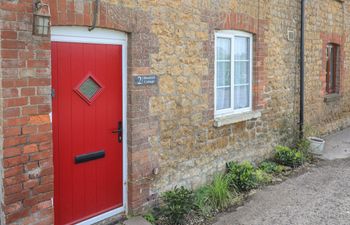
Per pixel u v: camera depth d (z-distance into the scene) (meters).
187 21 5.19
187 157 5.39
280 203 5.30
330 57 10.30
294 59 8.01
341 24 10.33
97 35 4.16
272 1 7.07
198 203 5.02
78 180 4.14
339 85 10.58
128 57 4.48
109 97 4.37
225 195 5.28
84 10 3.87
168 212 4.59
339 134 10.15
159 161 4.96
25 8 3.32
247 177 5.83
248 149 6.69
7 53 3.24
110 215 4.53
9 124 3.30
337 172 6.75
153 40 4.71
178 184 5.27
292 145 8.14
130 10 4.36
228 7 5.92
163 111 4.95
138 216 4.67
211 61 5.68
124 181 4.65
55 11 3.64
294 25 7.91
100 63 4.23
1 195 3.38
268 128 7.26
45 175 3.61
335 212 4.96
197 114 5.50
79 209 4.18
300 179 6.36
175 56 5.05
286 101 7.84
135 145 4.60
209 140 5.76
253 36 6.71
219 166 6.00
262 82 6.94
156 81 4.80
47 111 3.57
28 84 3.40
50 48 3.56
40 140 3.54
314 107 9.19
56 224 3.96
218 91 6.11
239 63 6.59
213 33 5.68
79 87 4.04
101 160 4.37
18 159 3.40
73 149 4.06
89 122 4.19
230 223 4.68
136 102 4.55
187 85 5.28
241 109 6.64
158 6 4.73
